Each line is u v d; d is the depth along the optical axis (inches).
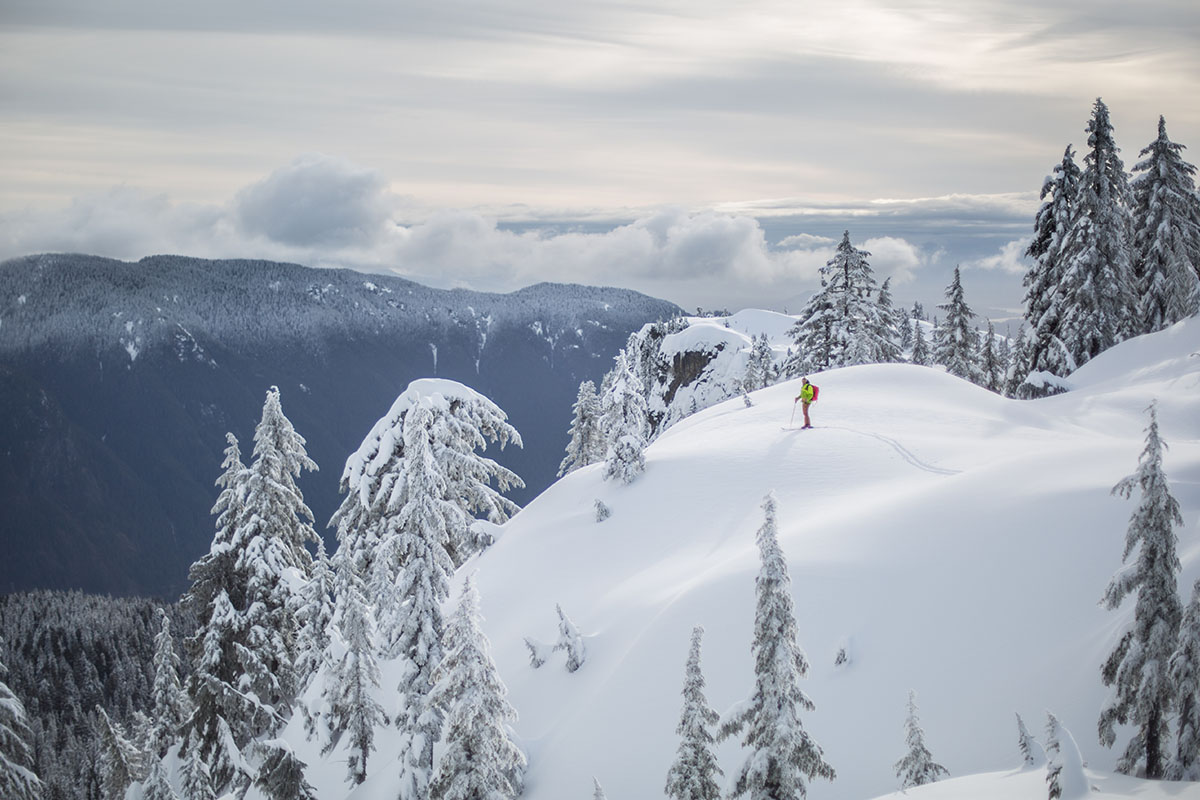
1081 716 534.0
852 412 1305.4
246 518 1112.8
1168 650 456.8
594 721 700.7
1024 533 724.0
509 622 986.7
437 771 570.6
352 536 1223.5
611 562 1027.3
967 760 543.2
